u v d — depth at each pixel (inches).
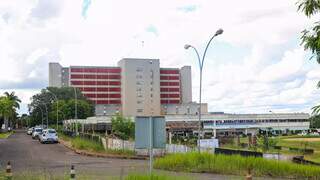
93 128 4106.8
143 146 558.3
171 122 5610.2
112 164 1283.2
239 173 1022.4
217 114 6127.0
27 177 822.5
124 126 2546.8
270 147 2287.2
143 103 6943.9
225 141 2701.8
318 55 357.7
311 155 1926.7
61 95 6127.0
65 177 831.1
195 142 2194.9
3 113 5255.9
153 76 7017.7
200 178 904.3
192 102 7475.4
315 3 345.1
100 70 6988.2
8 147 2132.1
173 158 1125.7
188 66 7564.0
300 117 6624.0
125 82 6889.8
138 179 598.2
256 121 6304.1
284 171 1015.0
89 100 6456.7
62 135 2999.5
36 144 2386.8
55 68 6889.8
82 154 1697.8
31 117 6146.7
